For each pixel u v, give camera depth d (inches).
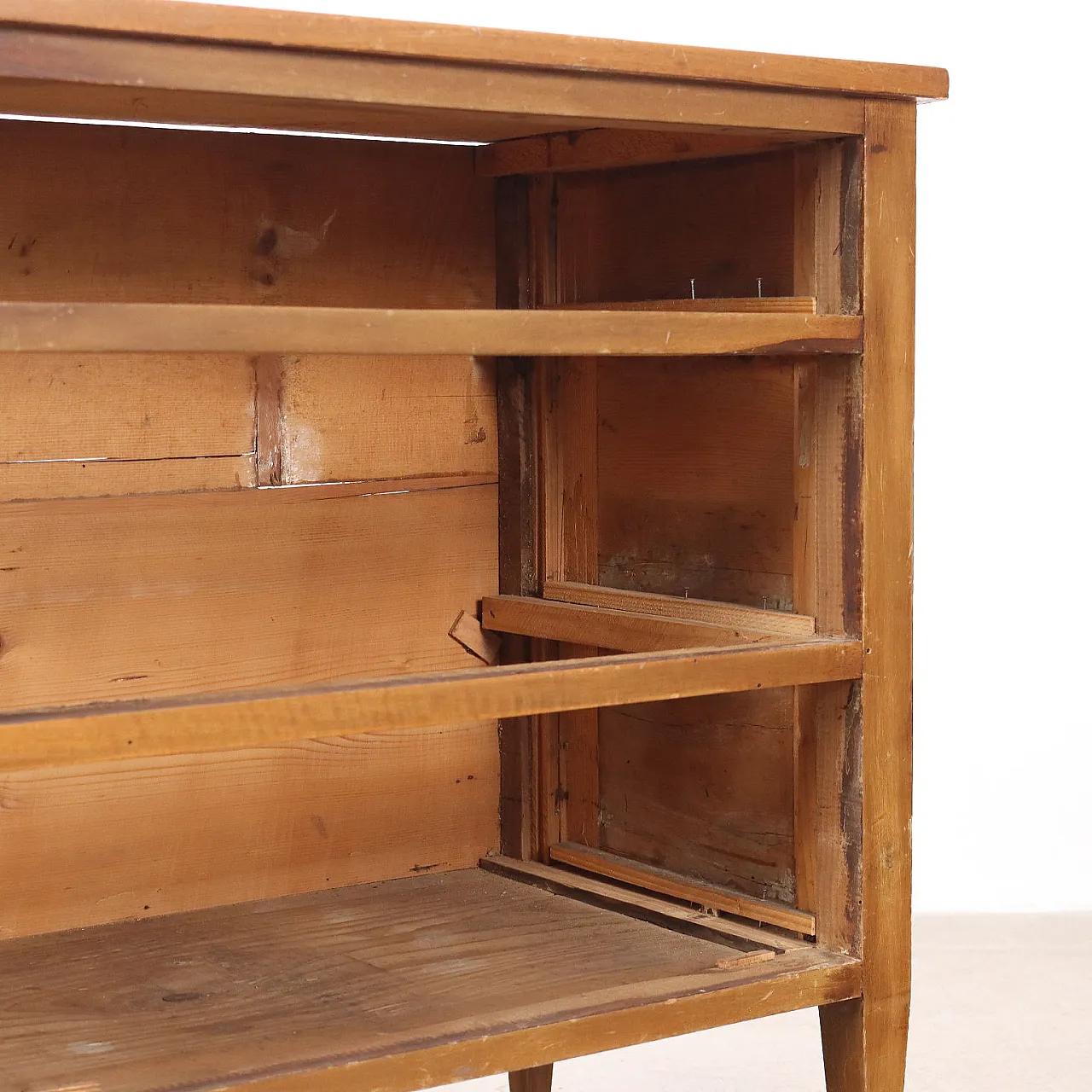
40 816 82.5
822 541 78.5
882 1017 78.6
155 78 60.1
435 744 94.3
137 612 84.4
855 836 77.8
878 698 77.5
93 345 59.4
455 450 93.7
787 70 72.2
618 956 79.0
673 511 86.9
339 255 89.2
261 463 87.6
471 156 93.3
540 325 67.0
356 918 85.8
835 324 74.8
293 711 63.6
